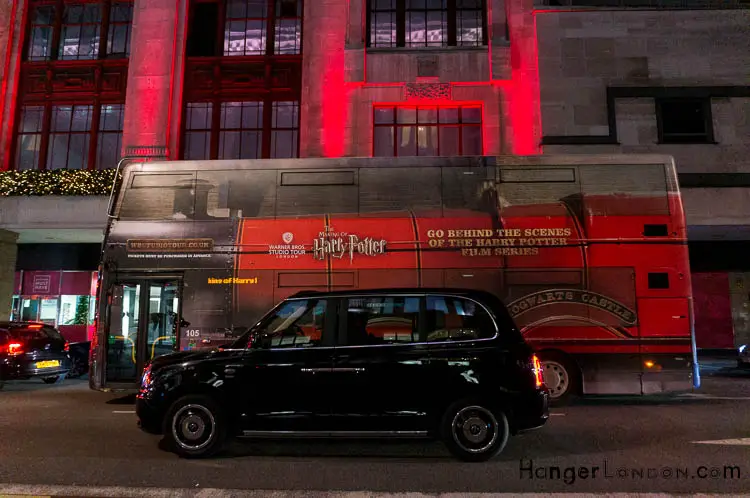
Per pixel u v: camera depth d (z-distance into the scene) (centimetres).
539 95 1642
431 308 603
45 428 755
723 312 2127
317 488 480
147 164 1013
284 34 1830
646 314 926
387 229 957
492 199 965
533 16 1694
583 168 973
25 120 1823
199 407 584
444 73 1703
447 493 464
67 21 1881
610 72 1636
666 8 1650
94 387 954
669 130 1619
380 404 573
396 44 1762
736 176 1570
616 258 939
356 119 1695
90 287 1923
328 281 942
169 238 977
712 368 1617
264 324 614
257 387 582
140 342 962
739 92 1608
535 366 576
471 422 568
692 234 1734
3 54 1839
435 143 1702
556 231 948
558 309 927
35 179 1656
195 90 1792
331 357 582
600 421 799
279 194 984
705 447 633
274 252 960
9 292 1734
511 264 939
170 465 558
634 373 915
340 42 1755
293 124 1766
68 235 1777
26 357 1190
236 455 603
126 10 1883
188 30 1831
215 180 996
